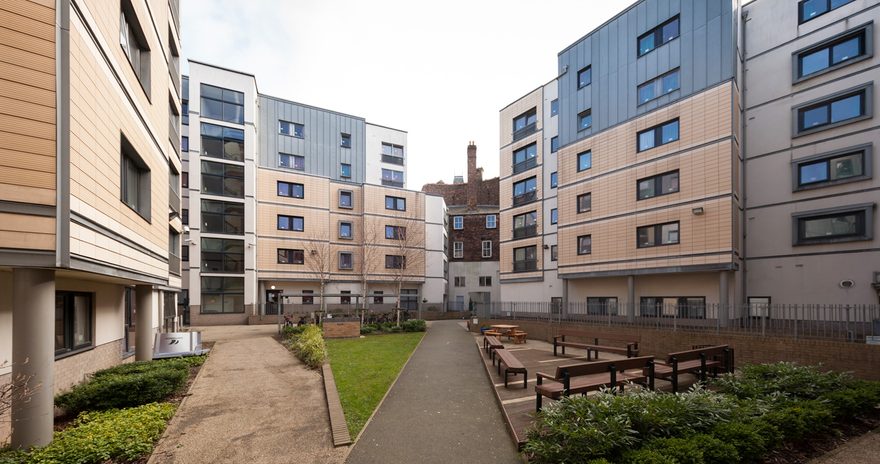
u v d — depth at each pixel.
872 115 14.14
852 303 14.27
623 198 19.19
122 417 6.24
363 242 33.53
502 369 10.63
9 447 4.88
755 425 4.75
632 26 19.31
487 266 40.22
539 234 26.17
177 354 12.29
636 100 18.94
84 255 5.53
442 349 14.77
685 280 17.19
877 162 13.97
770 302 16.31
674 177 17.33
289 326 20.05
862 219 14.27
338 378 9.43
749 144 17.33
